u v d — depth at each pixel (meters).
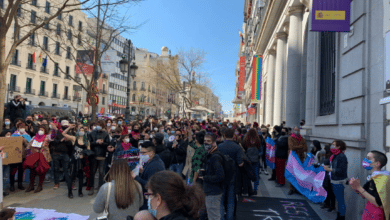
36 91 42.59
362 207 4.93
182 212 1.77
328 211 6.02
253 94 24.69
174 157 7.62
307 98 9.55
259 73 24.70
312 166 6.83
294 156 7.20
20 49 39.22
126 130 9.64
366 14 5.26
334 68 7.35
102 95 62.72
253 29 33.53
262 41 22.62
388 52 4.41
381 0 4.79
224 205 5.40
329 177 6.15
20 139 6.29
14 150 6.18
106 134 7.02
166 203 1.76
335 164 5.39
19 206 5.78
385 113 4.55
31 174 6.89
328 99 7.85
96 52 11.22
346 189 5.57
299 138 7.33
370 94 5.11
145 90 77.19
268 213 5.82
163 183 1.75
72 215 5.23
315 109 8.70
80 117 20.30
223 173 4.31
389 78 4.38
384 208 3.13
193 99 44.66
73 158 6.51
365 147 5.15
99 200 2.86
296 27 13.05
